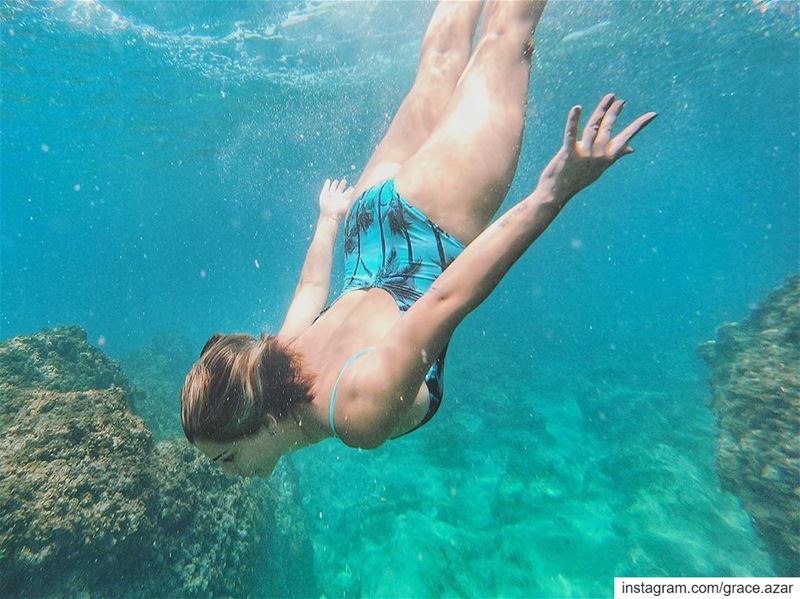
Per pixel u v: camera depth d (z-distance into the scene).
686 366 16.62
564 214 63.34
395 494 8.93
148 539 4.39
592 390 14.22
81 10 13.12
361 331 1.43
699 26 15.80
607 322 28.20
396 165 1.99
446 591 6.59
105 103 20.23
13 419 5.01
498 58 1.79
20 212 58.84
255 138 27.22
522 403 13.40
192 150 29.03
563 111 23.47
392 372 1.12
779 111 28.73
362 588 6.78
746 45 17.72
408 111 2.11
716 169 45.66
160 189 42.97
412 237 1.65
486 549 7.24
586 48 17.03
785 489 5.88
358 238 1.84
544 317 30.59
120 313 64.62
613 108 1.02
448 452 10.37
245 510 5.62
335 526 8.18
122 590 4.11
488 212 1.72
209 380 1.32
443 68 2.12
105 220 67.56
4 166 33.03
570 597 6.36
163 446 5.53
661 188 52.69
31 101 19.70
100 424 4.71
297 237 78.88
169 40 15.07
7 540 3.63
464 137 1.71
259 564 5.64
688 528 7.21
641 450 9.71
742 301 34.00
